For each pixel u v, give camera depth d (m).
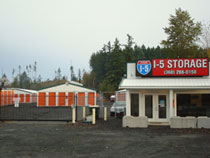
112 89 56.91
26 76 141.88
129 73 20.08
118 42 68.19
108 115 26.62
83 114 21.86
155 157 8.62
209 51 41.88
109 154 9.09
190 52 48.84
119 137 12.79
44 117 23.48
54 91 38.09
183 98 19.00
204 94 18.70
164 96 19.41
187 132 14.50
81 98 37.62
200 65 18.77
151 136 13.09
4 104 42.75
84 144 10.97
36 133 14.17
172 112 18.16
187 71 18.92
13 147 10.36
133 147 10.31
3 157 8.70
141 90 19.66
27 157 8.68
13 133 14.17
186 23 51.28
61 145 10.76
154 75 19.34
